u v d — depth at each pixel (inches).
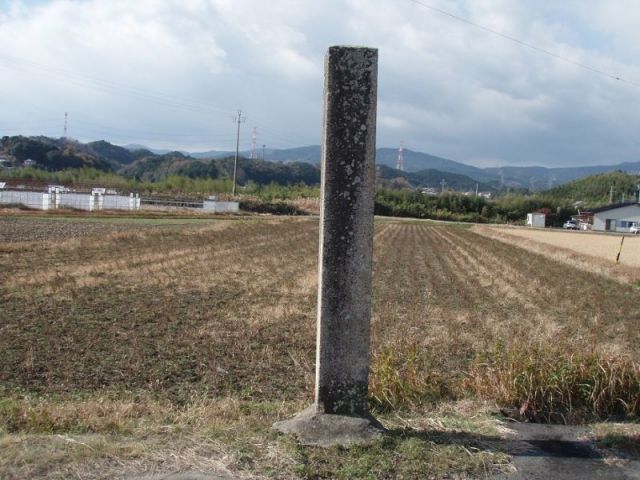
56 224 1678.2
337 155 209.9
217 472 182.2
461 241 1920.5
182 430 219.6
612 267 1159.6
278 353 421.1
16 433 219.0
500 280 945.5
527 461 205.5
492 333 517.3
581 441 227.6
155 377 354.0
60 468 179.9
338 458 194.4
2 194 2309.3
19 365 368.2
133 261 948.0
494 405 269.3
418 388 292.4
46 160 4916.3
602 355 301.0
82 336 452.1
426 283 884.6
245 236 1587.1
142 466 184.2
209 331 486.6
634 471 201.3
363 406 218.7
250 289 731.4
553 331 538.0
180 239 1398.9
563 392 272.8
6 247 1055.6
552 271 1114.7
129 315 541.3
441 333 508.4
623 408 272.5
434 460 197.3
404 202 4564.5
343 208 212.2
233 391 331.3
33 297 610.5
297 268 966.4
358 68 207.2
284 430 213.5
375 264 1136.2
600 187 5693.9
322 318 216.2
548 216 4443.9
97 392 319.3
